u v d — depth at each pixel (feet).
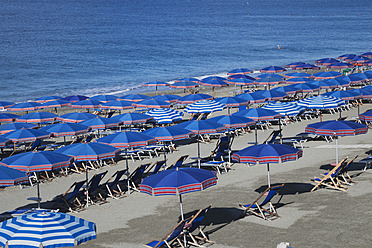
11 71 197.77
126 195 49.62
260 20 562.66
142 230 39.34
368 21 558.56
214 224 39.50
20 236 27.84
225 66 217.97
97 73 197.16
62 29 376.89
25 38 310.45
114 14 579.89
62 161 44.21
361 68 168.25
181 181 35.27
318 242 34.17
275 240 35.14
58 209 43.14
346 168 47.26
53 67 210.18
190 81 118.11
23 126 71.61
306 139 70.85
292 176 52.31
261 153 41.75
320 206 41.75
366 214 38.93
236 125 60.90
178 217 42.04
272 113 65.98
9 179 38.96
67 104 97.04
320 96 79.00
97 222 42.01
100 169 62.13
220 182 52.06
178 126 58.75
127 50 272.92
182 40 332.80
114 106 88.17
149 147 67.36
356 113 91.91
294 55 263.49
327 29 451.12
